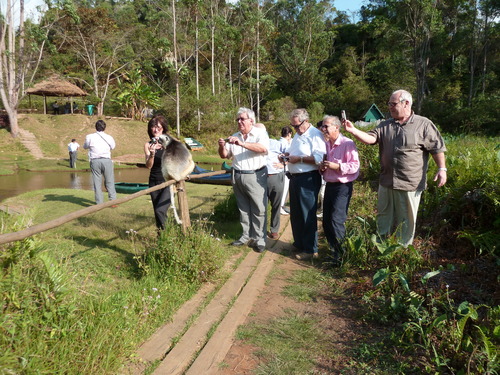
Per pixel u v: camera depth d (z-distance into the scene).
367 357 2.96
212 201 8.18
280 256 5.30
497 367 2.54
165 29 40.69
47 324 2.55
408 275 4.04
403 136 4.31
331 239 4.99
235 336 3.29
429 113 36.75
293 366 2.89
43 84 35.41
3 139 28.97
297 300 3.99
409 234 4.59
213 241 4.69
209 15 40.41
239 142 4.94
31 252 2.73
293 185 5.17
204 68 50.12
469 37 38.09
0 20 29.22
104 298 3.18
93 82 42.38
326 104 47.56
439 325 2.95
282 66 54.97
